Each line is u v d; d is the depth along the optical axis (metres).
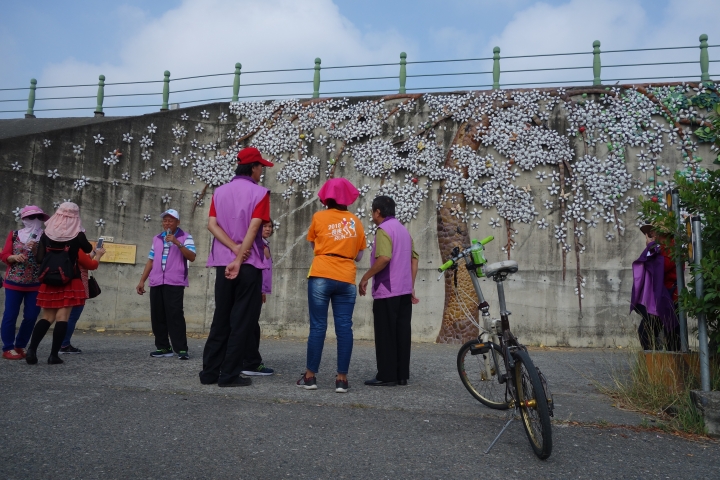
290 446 3.35
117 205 10.82
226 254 4.91
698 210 4.58
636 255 9.60
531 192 10.09
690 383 4.49
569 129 10.09
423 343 9.90
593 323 9.59
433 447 3.45
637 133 9.88
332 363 6.77
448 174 10.33
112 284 10.66
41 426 3.56
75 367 5.65
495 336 4.16
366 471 3.02
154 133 11.13
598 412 4.39
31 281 6.27
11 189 10.29
